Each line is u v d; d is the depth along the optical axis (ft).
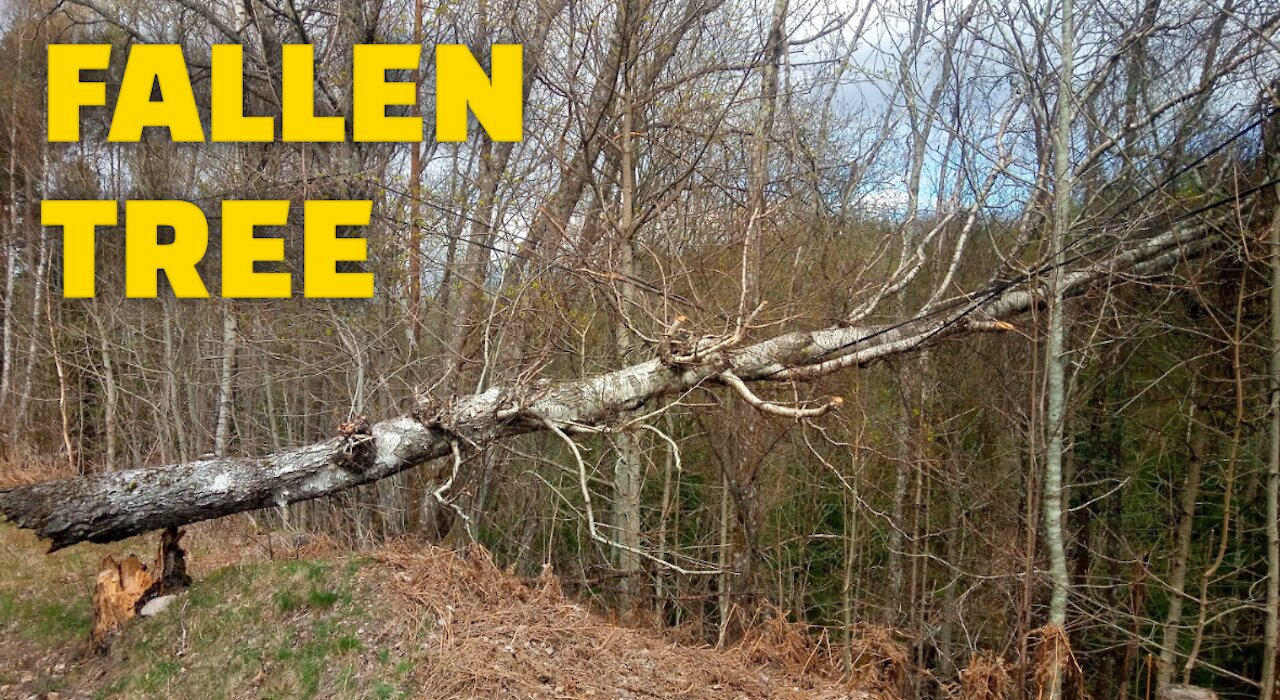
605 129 28.55
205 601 19.71
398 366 28.12
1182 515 26.13
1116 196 23.57
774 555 32.17
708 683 18.07
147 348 43.16
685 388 21.74
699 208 27.94
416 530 28.60
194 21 36.06
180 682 17.19
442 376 23.13
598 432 20.52
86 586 23.59
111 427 42.11
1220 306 24.49
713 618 30.09
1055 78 22.95
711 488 31.58
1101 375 26.91
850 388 26.40
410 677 15.56
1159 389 28.45
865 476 28.73
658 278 27.76
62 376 43.70
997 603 27.27
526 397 20.92
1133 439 29.63
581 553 31.60
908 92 26.66
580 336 25.00
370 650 16.65
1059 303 20.52
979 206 24.40
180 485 19.53
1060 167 20.39
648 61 29.81
